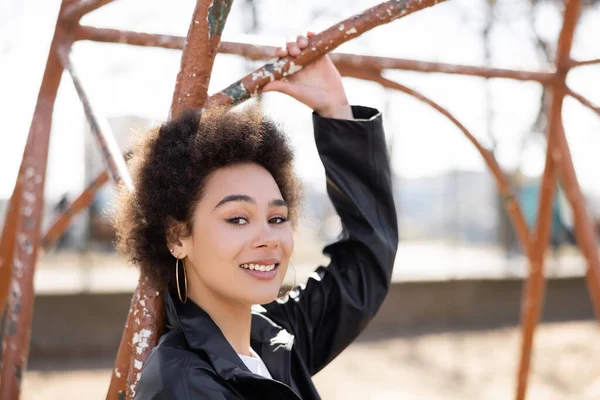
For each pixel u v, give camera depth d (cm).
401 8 133
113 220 135
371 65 234
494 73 248
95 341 650
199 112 126
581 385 566
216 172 123
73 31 187
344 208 156
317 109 151
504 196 304
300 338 152
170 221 123
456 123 284
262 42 195
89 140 828
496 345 702
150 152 125
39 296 639
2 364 161
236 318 128
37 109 180
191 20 124
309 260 962
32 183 172
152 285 124
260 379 112
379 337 734
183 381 110
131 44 196
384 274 153
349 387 550
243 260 120
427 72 242
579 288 883
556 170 286
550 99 260
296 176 143
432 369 608
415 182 1825
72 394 518
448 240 1605
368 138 150
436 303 800
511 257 1143
